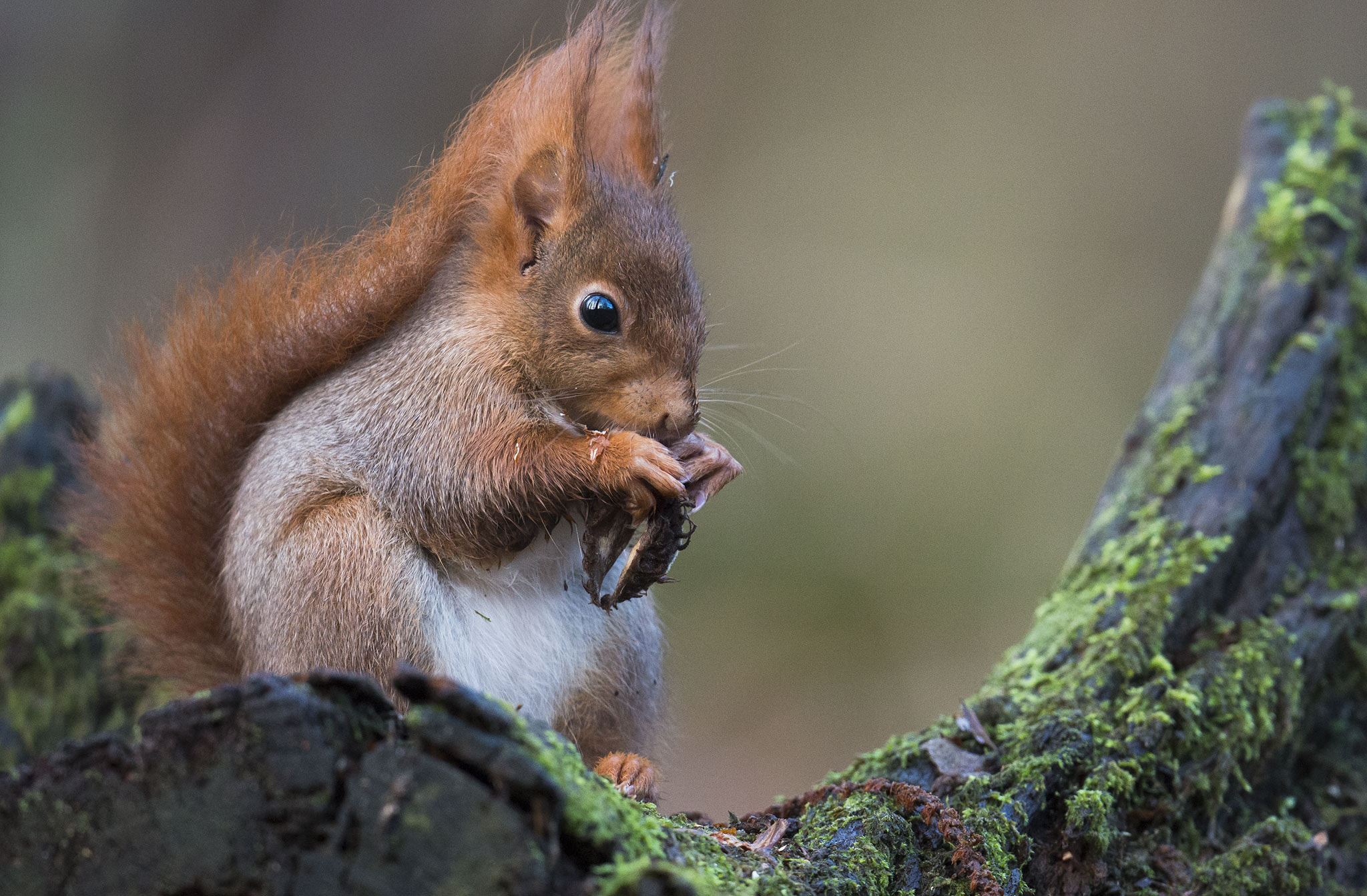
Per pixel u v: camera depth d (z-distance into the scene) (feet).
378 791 13.29
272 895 13.50
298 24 80.59
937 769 22.86
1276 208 34.22
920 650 64.95
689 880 13.03
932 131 82.53
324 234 29.04
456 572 25.58
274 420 27.07
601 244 25.67
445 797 13.10
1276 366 30.60
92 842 14.01
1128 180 80.33
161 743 13.85
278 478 25.53
